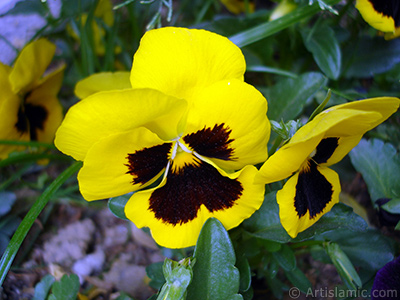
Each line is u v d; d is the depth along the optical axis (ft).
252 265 0.50
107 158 0.32
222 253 0.37
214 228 0.37
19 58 0.50
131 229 0.59
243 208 0.37
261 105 0.32
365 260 0.47
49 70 0.81
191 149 0.35
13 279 0.52
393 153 0.51
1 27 0.78
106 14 0.75
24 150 0.60
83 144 0.31
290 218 0.35
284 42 0.68
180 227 0.37
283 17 0.55
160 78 0.32
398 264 0.41
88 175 0.32
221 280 0.37
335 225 0.41
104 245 0.58
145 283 0.53
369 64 0.65
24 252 0.55
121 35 0.82
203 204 0.37
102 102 0.28
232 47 0.32
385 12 0.50
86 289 0.53
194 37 0.31
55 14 0.77
